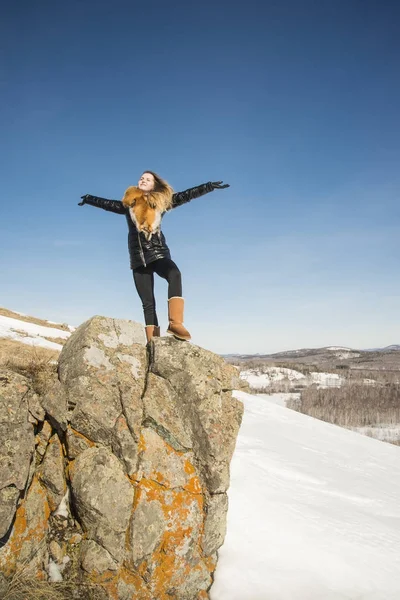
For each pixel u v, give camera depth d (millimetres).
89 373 5000
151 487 4801
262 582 5234
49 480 4750
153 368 5363
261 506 7242
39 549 4504
